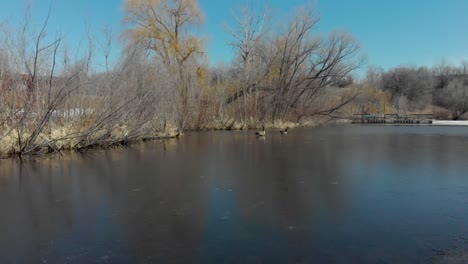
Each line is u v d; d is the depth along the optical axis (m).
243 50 29.19
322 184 6.43
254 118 26.14
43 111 9.52
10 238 3.81
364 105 42.41
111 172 7.48
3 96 8.95
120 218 4.47
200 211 4.75
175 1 26.66
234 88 26.69
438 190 5.97
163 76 15.34
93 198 5.41
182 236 3.86
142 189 6.00
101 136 11.17
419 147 12.94
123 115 11.90
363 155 10.49
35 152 9.49
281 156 10.18
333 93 34.12
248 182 6.55
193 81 22.30
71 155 9.84
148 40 24.95
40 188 6.04
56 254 3.39
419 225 4.20
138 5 25.44
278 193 5.74
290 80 29.12
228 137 17.08
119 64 12.35
